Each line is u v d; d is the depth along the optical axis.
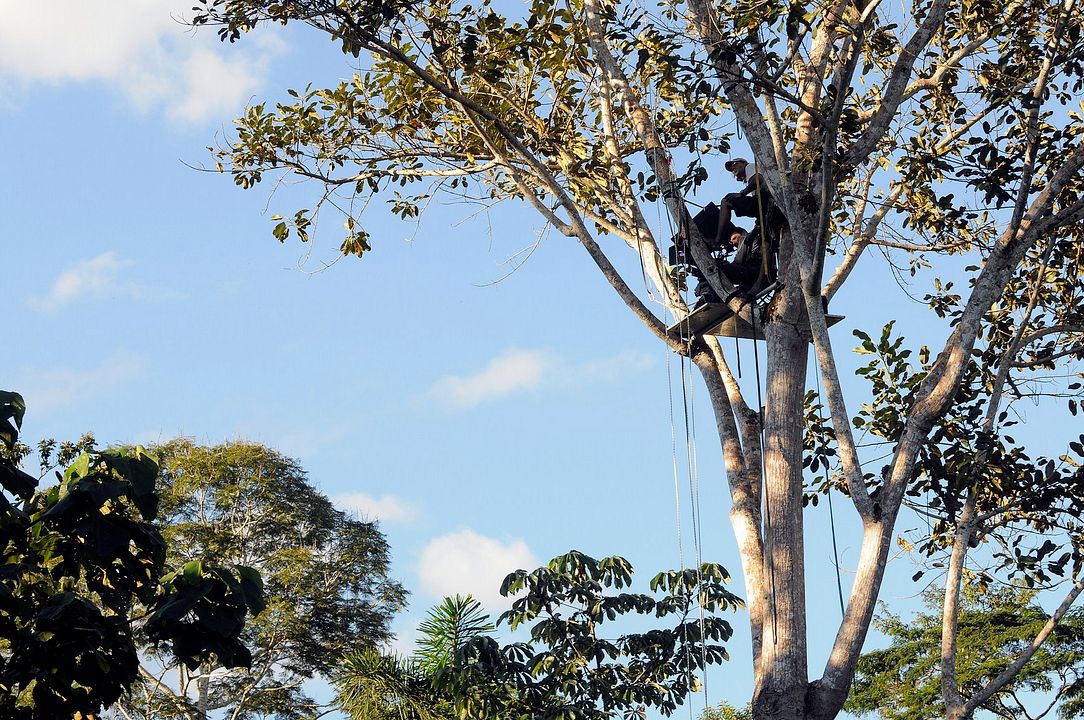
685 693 26.83
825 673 16.42
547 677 25.95
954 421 19.45
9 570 11.88
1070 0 17.11
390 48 18.84
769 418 17.81
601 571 27.47
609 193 20.91
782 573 17.06
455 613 25.03
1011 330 21.17
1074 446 18.94
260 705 54.34
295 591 55.84
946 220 21.19
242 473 58.25
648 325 19.50
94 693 11.90
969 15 19.56
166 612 11.78
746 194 18.44
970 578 20.08
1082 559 19.06
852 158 17.69
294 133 23.23
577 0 21.03
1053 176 18.25
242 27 18.48
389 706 23.61
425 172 23.23
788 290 17.97
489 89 21.25
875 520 16.73
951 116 20.59
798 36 16.94
